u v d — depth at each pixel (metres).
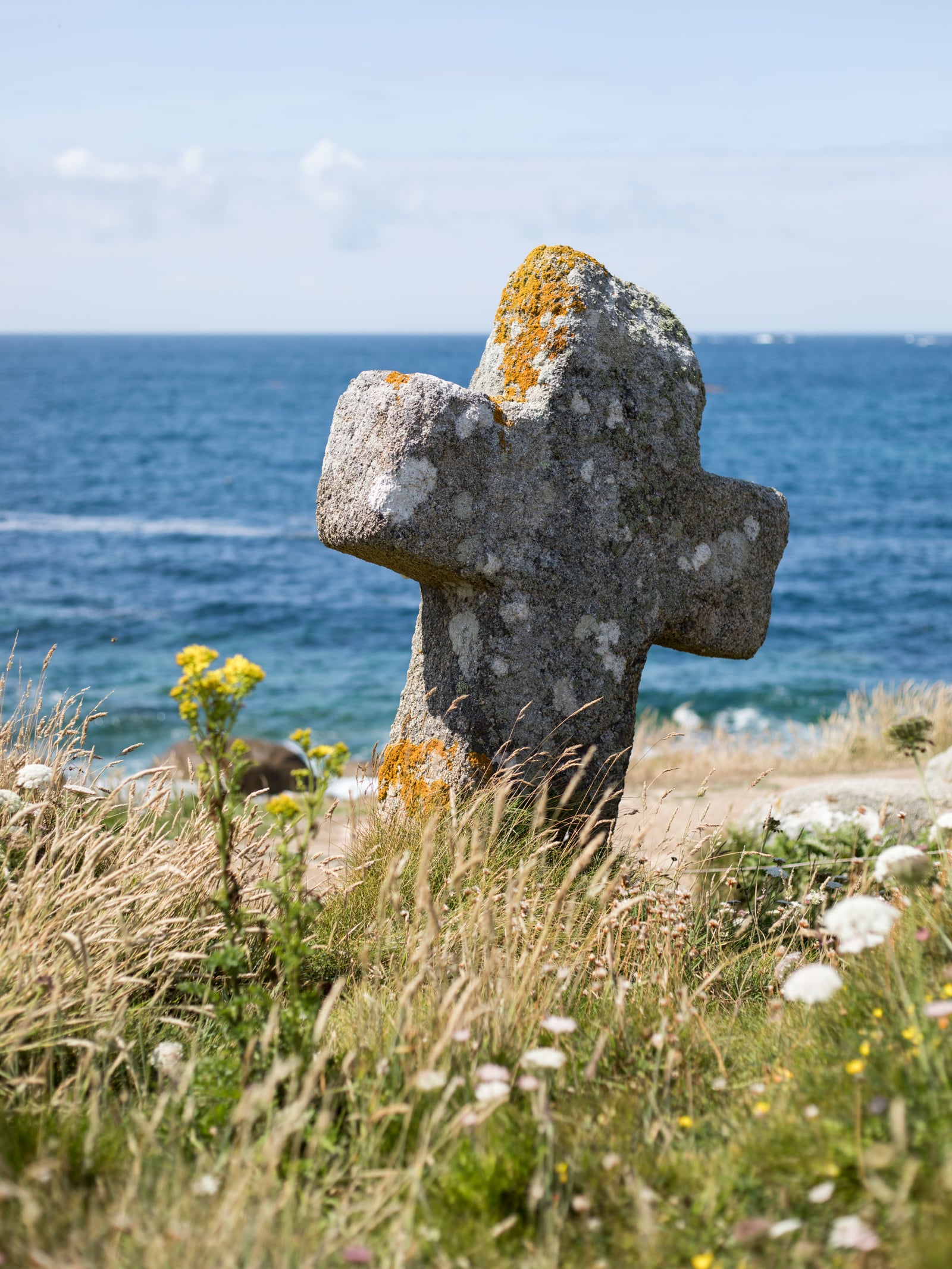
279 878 3.05
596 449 4.55
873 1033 2.56
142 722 14.23
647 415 4.67
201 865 3.70
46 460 49.88
